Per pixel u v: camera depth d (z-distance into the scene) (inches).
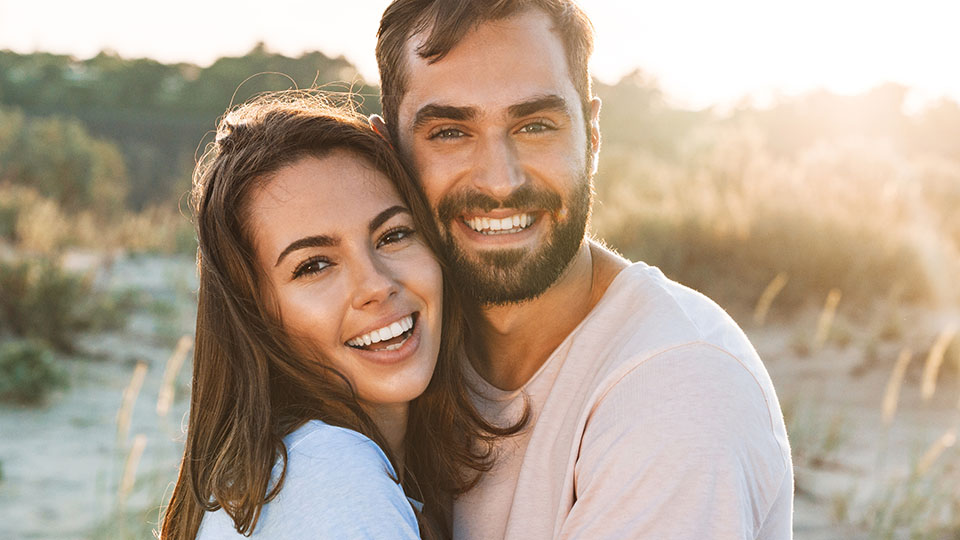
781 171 478.9
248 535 74.6
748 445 72.4
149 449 248.8
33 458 242.1
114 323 394.6
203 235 86.1
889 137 1223.5
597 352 83.5
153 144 1358.3
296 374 84.0
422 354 87.4
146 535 177.6
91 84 1700.3
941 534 187.0
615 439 74.7
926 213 457.4
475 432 88.0
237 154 84.2
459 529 89.2
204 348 86.4
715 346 75.9
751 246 386.3
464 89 85.1
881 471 224.2
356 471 73.7
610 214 429.7
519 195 85.4
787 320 359.9
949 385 290.4
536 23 86.4
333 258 84.4
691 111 1384.1
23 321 360.8
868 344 315.3
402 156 91.3
